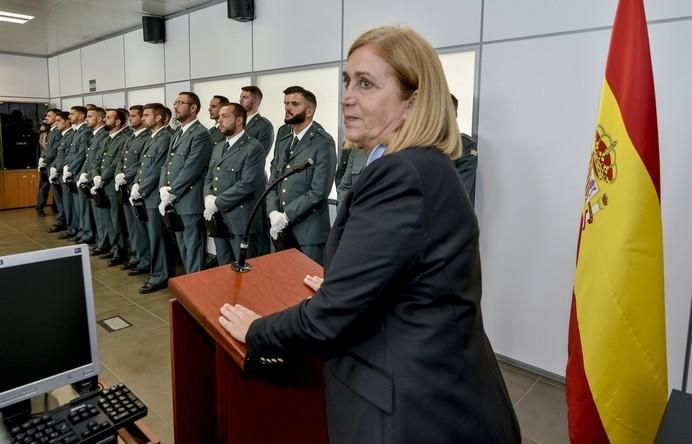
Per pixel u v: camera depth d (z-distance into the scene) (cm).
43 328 101
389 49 80
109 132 530
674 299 213
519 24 247
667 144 210
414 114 80
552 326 254
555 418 224
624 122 134
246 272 120
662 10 206
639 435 132
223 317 94
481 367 82
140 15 493
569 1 230
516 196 258
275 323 82
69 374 105
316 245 307
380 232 72
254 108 387
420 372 74
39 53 771
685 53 203
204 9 441
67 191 584
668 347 217
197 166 380
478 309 82
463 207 78
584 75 229
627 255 130
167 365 268
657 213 131
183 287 108
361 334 80
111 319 333
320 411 107
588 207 145
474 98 268
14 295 98
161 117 425
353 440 78
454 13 271
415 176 72
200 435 123
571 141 237
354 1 320
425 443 73
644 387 130
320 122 357
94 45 645
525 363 267
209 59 445
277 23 375
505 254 266
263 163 354
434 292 75
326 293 76
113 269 457
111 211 484
